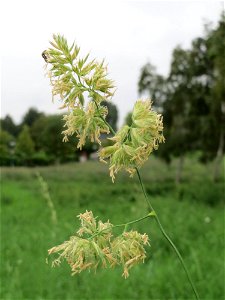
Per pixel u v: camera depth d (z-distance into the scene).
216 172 28.22
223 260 8.23
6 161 30.77
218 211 15.92
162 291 7.00
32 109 34.34
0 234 10.89
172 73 28.20
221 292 6.87
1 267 7.93
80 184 24.47
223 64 24.70
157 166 32.72
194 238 10.81
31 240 10.20
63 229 10.62
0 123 36.78
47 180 25.19
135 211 12.09
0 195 19.75
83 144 2.13
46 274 7.32
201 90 27.86
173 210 15.98
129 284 7.17
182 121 28.38
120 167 2.13
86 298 6.64
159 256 9.00
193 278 7.43
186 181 29.25
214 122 27.67
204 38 26.56
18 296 6.64
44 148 28.98
